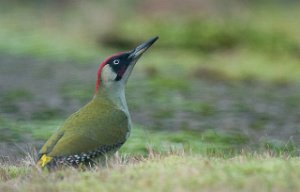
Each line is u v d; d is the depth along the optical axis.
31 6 36.69
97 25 28.81
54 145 9.14
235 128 14.62
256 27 28.16
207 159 9.27
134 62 10.02
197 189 7.95
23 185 8.63
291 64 24.88
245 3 32.09
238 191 7.87
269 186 8.00
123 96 9.95
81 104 17.12
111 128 9.49
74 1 35.69
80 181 8.52
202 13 29.19
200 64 24.14
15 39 28.02
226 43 27.33
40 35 28.89
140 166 9.10
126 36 28.06
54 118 15.41
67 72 21.91
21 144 13.02
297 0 36.12
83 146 9.16
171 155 9.85
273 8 33.75
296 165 8.91
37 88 19.11
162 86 19.69
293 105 17.59
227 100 18.00
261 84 21.00
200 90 19.42
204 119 15.55
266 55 26.17
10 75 21.20
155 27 28.34
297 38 27.59
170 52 26.52
